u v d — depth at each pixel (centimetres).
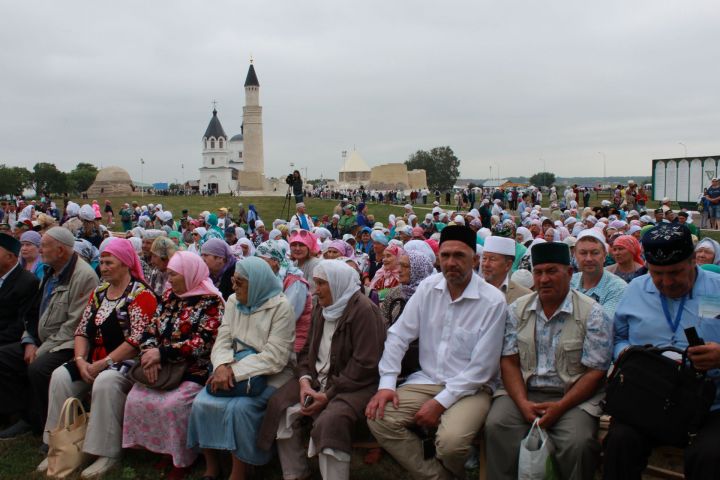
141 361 507
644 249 408
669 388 370
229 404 470
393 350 470
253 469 501
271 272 513
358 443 472
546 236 1308
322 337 503
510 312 449
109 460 514
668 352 405
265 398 483
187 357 515
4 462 523
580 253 584
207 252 710
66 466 501
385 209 4400
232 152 12444
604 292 579
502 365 444
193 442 479
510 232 1130
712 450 351
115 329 555
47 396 563
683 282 404
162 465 512
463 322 455
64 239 591
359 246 1410
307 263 777
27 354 595
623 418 381
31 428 599
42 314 593
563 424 405
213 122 10112
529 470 388
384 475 490
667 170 3253
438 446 420
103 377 515
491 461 421
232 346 510
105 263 560
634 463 378
